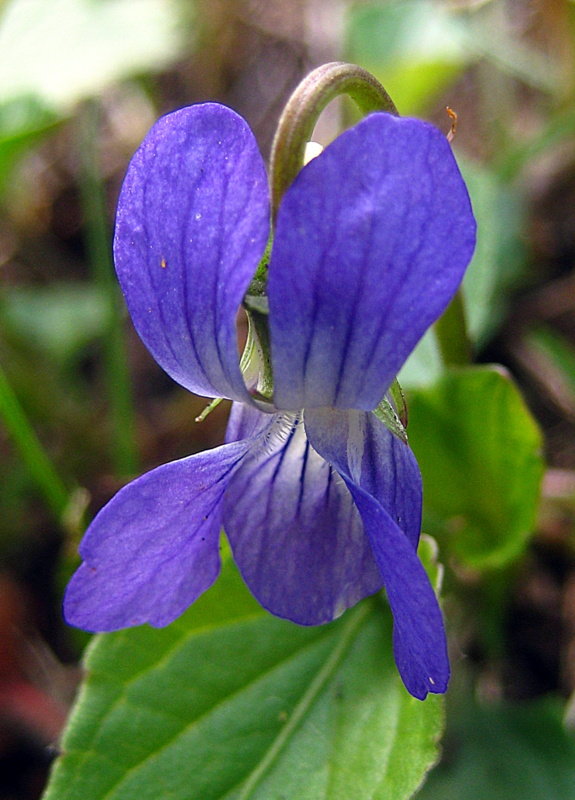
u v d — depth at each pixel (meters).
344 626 0.08
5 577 0.11
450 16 0.13
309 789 0.08
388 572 0.06
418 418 0.09
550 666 0.10
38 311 0.13
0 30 0.14
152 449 0.13
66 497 0.10
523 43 0.16
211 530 0.07
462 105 0.16
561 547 0.11
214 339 0.07
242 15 0.17
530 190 0.14
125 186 0.07
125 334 0.14
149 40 0.13
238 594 0.08
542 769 0.09
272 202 0.07
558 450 0.12
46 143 0.16
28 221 0.15
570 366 0.11
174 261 0.07
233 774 0.08
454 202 0.06
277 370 0.07
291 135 0.07
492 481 0.09
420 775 0.08
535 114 0.15
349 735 0.08
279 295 0.06
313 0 0.17
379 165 0.06
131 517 0.07
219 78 0.17
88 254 0.15
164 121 0.07
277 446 0.07
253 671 0.08
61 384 0.13
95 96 0.13
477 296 0.10
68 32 0.13
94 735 0.08
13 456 0.12
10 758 0.10
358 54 0.13
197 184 0.07
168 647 0.08
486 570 0.10
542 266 0.13
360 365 0.07
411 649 0.06
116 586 0.07
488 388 0.09
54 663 0.10
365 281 0.06
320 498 0.07
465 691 0.10
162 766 0.08
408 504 0.07
